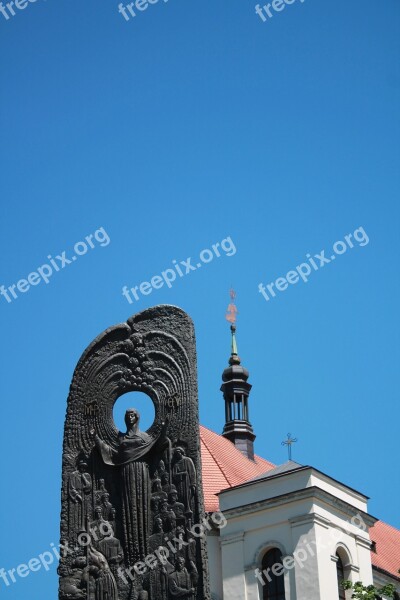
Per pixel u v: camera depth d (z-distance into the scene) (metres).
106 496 34.66
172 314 35.72
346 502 74.50
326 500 73.06
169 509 33.91
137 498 34.19
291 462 77.19
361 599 63.78
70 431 35.44
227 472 85.75
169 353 35.28
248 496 75.12
